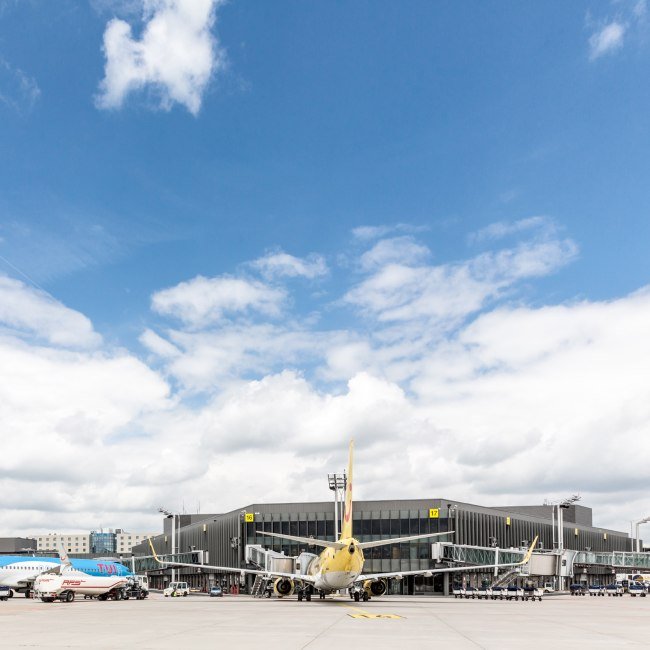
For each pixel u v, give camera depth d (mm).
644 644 31234
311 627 40906
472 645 30266
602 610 65188
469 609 65188
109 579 87375
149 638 33625
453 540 113625
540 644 30969
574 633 37438
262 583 110375
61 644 30688
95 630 38906
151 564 170375
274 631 37938
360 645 30047
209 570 143125
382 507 116938
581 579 154750
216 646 29516
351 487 74250
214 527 144875
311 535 121312
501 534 129625
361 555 71375
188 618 50000
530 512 184875
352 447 75125
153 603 80938
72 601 84562
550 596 115000
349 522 73125
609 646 30203
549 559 108438
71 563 96000
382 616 52406
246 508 125375
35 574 97375
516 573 106250
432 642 31609
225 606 70938
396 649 28312
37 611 61125
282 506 123562
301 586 83125
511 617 52500
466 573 111812
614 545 192125
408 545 114188
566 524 158750
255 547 116625
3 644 30734
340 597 94250
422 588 112875
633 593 120250
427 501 115438
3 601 86500
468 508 119562
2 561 96375
